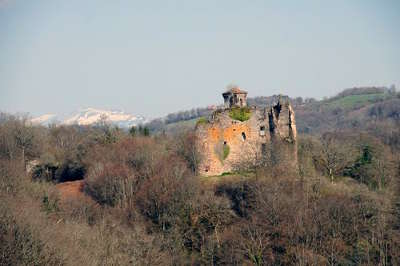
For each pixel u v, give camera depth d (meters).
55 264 176.75
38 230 189.25
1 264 167.38
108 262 193.88
